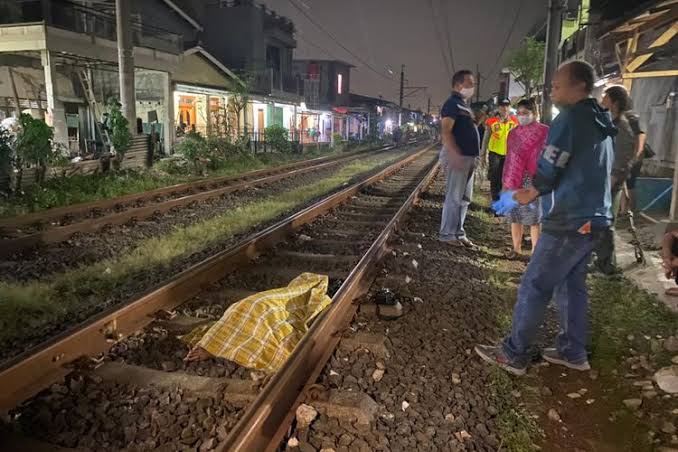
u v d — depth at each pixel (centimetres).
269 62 3647
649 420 326
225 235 800
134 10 2361
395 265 616
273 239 726
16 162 1062
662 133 1247
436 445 295
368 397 326
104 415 314
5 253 676
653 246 717
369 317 462
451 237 764
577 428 322
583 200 349
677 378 361
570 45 2084
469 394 349
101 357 383
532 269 371
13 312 473
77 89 1970
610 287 551
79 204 961
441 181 1700
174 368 371
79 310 486
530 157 603
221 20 3362
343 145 3628
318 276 506
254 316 403
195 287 525
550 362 401
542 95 1212
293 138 3359
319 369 357
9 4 1828
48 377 345
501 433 310
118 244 750
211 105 2622
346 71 5375
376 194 1330
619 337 438
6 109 1788
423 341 425
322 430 299
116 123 1393
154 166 1580
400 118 6328
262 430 276
